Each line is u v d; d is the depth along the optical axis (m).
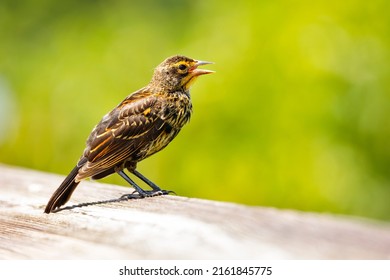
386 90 11.86
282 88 12.04
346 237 5.82
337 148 11.80
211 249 5.98
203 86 12.53
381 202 11.88
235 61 12.48
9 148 14.92
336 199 11.79
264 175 12.08
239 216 6.49
